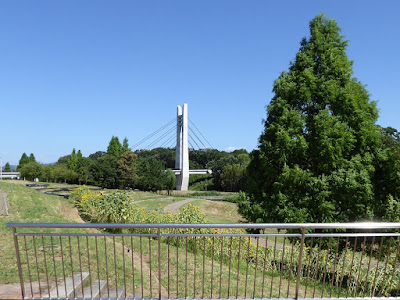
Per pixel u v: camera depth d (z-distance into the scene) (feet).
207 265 24.58
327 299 15.33
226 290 19.34
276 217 40.86
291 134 40.65
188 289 18.95
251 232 43.50
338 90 40.01
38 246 23.18
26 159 295.48
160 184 206.49
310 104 40.98
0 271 18.01
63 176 241.96
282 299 15.08
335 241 36.83
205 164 302.04
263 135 44.93
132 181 210.59
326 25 44.86
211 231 32.63
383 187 40.50
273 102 44.55
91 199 42.88
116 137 262.88
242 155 251.19
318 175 39.91
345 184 36.17
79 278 17.17
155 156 303.27
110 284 17.85
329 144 37.24
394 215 34.32
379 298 15.31
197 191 224.94
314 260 28.32
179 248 29.22
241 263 27.91
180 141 242.78
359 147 39.65
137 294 17.19
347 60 42.37
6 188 52.85
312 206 38.17
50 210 39.27
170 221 35.22
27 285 16.06
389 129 67.31
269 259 28.84
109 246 26.14
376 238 36.42
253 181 44.73
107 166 209.67
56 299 13.89
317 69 43.14
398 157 47.57
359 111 39.47
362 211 37.91
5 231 26.76
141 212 39.91
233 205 140.77
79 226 13.34
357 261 27.50
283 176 39.52
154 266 22.85
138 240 30.78
